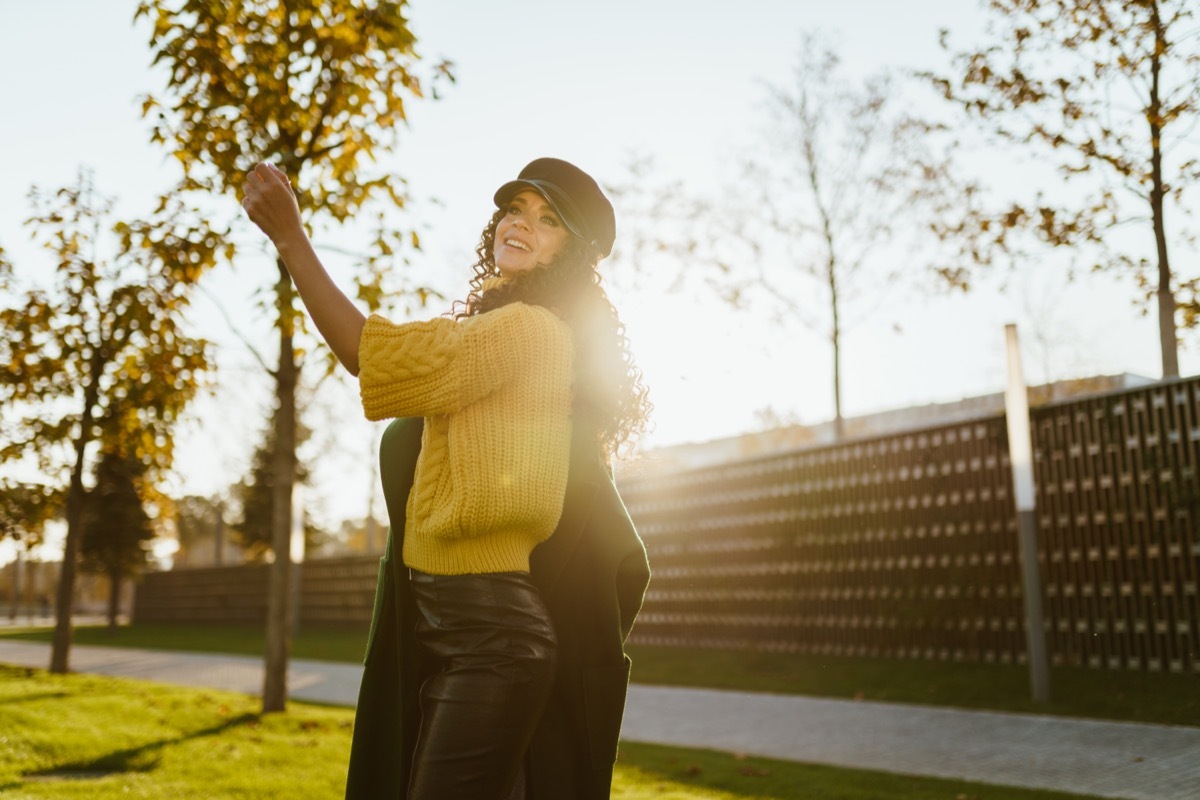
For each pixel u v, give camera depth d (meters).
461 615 1.78
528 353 1.80
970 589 12.25
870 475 13.84
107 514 33.31
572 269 2.00
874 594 13.55
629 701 11.74
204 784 5.79
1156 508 10.37
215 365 10.52
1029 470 10.11
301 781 6.00
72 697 9.38
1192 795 5.99
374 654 1.96
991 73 10.18
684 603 16.78
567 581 1.95
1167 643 10.14
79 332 13.22
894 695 10.86
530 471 1.78
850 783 6.44
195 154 7.66
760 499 15.57
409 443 1.99
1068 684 10.17
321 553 39.81
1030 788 6.25
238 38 7.68
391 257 7.97
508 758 1.73
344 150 7.71
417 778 1.72
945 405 22.69
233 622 33.44
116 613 33.56
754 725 9.59
